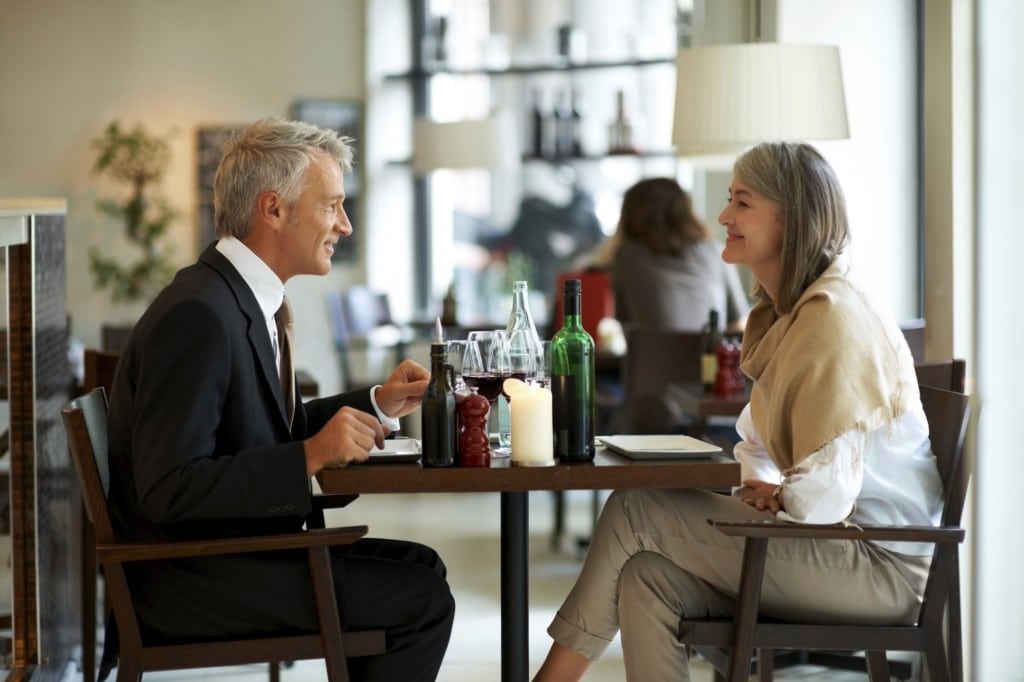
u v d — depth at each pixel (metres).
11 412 5.07
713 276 8.40
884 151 7.31
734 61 5.85
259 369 3.72
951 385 4.56
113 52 12.84
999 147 5.49
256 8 13.05
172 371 3.52
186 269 3.79
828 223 3.99
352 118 13.26
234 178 3.79
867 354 3.78
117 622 3.55
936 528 3.66
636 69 12.48
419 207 13.62
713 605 3.89
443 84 13.38
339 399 4.32
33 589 5.18
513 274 13.30
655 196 8.32
